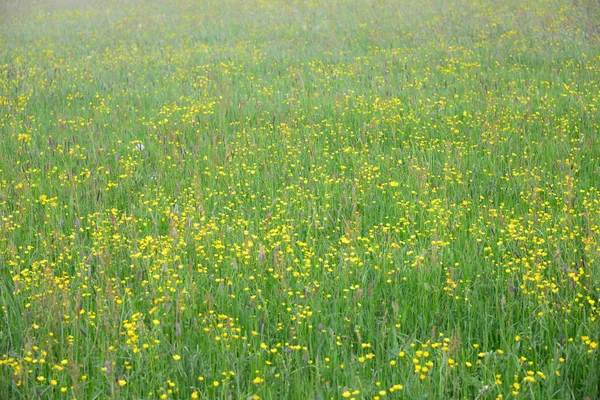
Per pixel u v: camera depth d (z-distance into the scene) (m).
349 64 14.20
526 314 5.37
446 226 6.60
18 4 27.41
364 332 5.17
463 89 11.89
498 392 4.45
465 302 5.47
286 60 14.98
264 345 4.70
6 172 8.38
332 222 7.01
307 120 10.46
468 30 17.20
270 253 6.18
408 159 8.70
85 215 7.36
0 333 4.99
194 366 4.70
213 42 18.12
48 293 5.38
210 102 11.44
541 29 16.41
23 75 13.96
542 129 9.60
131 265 5.97
